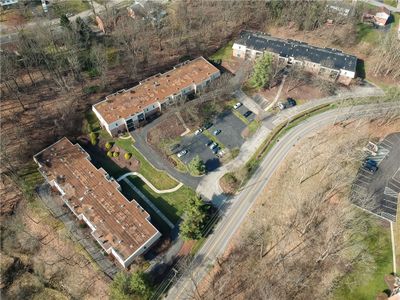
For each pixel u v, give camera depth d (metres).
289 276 93.31
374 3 197.25
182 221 108.62
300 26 175.50
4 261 102.38
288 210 108.44
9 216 109.81
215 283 95.19
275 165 122.00
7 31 164.12
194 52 161.62
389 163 119.81
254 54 157.62
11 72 133.12
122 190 115.69
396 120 133.62
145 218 105.06
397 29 177.88
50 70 143.62
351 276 92.19
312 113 138.88
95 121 133.75
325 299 89.00
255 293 91.81
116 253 97.25
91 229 106.12
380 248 97.56
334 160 118.31
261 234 103.88
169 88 139.25
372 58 160.62
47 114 133.50
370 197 109.12
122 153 125.44
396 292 87.25
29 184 116.44
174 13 179.88
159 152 125.62
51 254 102.81
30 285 98.50
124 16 172.25
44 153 121.19
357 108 138.50
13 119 131.12
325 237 99.38
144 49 154.62
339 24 177.88
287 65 155.75
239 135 131.75
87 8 184.75
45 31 149.62
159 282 96.50
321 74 152.62
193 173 119.25
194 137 130.50
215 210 110.69
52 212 110.25
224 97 144.25
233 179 117.06
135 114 128.75
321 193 109.50
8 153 121.44
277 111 140.00
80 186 112.50
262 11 177.62
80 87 143.12
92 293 95.25
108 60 153.62
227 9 175.00
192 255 101.19
